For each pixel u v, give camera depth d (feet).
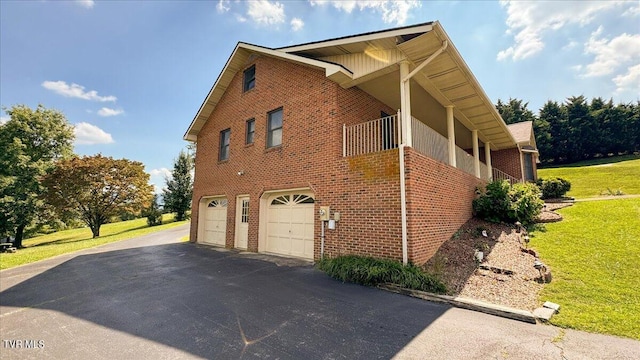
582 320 12.96
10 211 69.10
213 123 44.24
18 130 77.46
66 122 87.71
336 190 25.77
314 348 10.94
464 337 11.67
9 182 69.15
